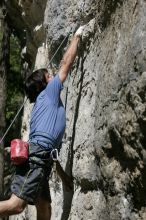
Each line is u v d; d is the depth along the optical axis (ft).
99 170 16.28
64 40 21.06
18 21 31.60
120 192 14.93
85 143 17.89
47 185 18.97
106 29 17.03
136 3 14.52
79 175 18.07
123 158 14.71
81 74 19.26
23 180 17.37
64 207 19.60
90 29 18.57
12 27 33.04
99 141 15.97
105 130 15.57
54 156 17.61
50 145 17.60
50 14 22.20
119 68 14.92
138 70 13.69
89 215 17.22
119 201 14.99
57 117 17.88
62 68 18.28
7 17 32.22
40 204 19.08
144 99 13.44
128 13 15.07
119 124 14.56
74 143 18.99
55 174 21.07
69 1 20.75
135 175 14.15
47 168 17.80
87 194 17.58
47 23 22.53
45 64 25.70
